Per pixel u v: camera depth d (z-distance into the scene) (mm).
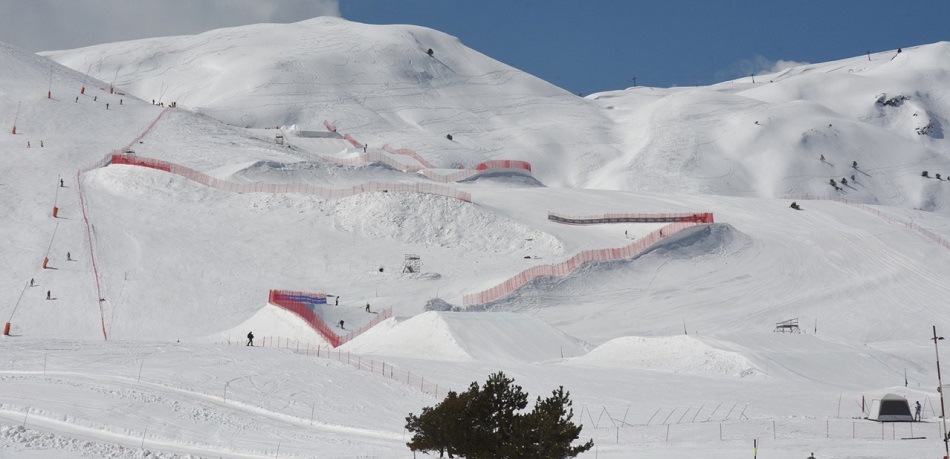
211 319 112688
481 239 151250
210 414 54375
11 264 118125
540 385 72125
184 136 191375
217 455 45625
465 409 40969
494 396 41406
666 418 61781
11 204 137500
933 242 161000
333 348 97500
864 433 56969
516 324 98875
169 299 115938
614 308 125938
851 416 65250
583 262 136000
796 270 143375
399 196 157375
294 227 146750
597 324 119875
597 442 52812
